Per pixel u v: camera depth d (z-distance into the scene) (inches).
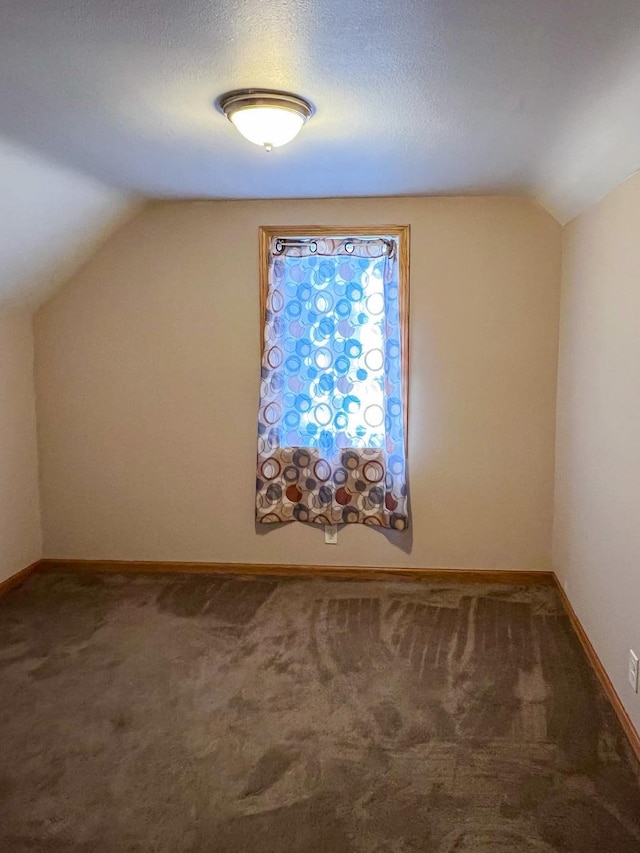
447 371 152.4
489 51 70.3
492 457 154.1
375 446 154.9
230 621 135.8
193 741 96.0
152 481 163.0
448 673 114.5
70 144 103.4
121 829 79.1
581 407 127.3
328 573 160.9
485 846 75.7
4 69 75.6
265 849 75.9
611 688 105.3
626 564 97.7
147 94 83.1
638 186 92.7
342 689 109.7
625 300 98.5
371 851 75.3
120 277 157.4
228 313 156.1
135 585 155.7
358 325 152.1
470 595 148.3
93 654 122.2
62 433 163.8
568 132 95.4
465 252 149.0
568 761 90.6
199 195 145.5
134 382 160.6
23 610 142.0
